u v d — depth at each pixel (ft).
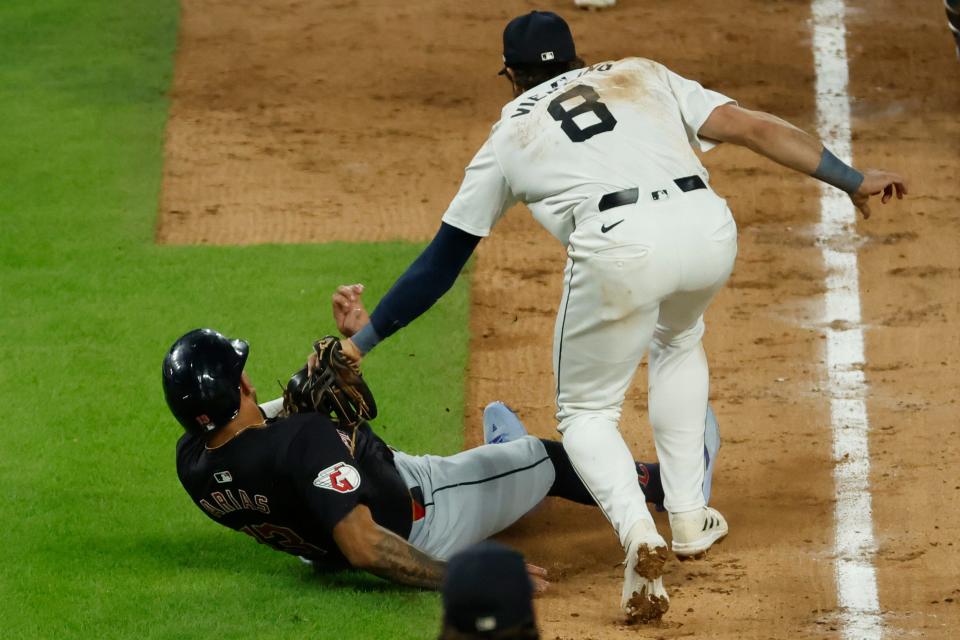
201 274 100.32
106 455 74.54
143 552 63.26
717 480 72.02
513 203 59.26
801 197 111.65
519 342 90.17
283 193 115.14
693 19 148.87
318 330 91.20
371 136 125.59
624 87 57.47
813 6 151.74
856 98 131.13
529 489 63.36
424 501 60.29
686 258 54.80
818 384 83.46
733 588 59.52
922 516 66.69
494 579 25.39
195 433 56.65
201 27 148.97
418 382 84.07
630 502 55.42
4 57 142.20
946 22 146.61
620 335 55.77
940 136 122.52
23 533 64.95
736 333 90.79
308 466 55.26
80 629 54.70
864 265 100.27
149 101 132.87
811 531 65.77
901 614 56.54
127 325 92.12
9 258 103.30
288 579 60.03
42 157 121.19
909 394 81.41
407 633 53.52
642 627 54.90
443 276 58.95
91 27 148.87
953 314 92.17
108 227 108.68
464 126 127.13
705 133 58.54
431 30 147.54
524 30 59.72
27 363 86.53
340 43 144.87
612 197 54.85
